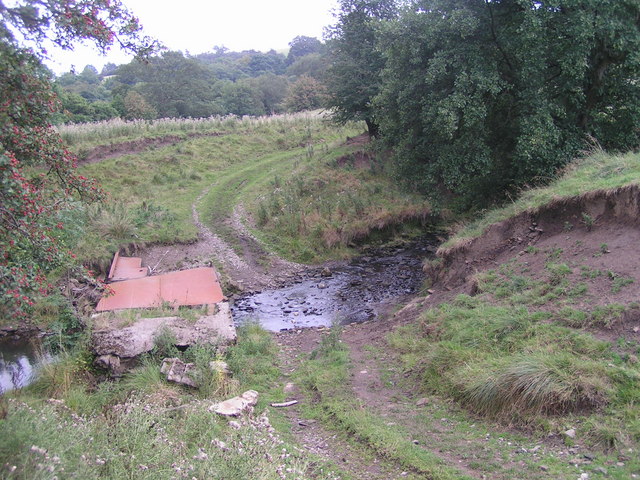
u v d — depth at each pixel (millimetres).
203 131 32531
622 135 14453
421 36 14234
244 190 24438
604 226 9109
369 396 7582
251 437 5320
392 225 20766
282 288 16172
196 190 24641
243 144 31812
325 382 8156
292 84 61812
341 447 6156
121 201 20328
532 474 4992
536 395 5953
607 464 4895
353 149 27219
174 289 12867
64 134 26297
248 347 10000
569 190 10242
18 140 6562
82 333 9805
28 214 5973
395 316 11594
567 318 7227
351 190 22938
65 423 5258
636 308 6758
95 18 6598
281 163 28656
